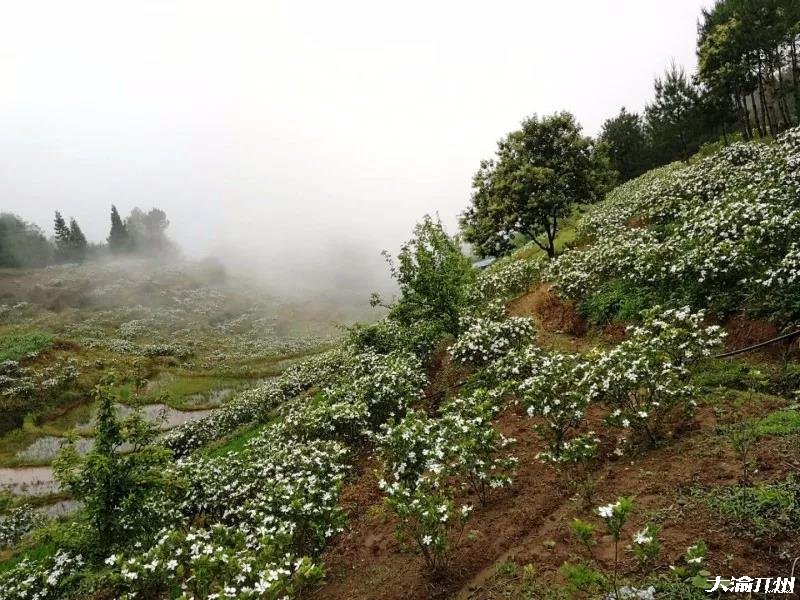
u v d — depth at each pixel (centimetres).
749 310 941
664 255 1163
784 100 2998
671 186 1753
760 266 945
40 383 3934
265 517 713
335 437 1095
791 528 456
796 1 2769
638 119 4306
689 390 688
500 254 2720
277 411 2150
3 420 3456
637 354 745
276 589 501
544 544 561
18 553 1470
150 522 801
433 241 1542
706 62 3094
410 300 1545
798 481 515
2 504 2241
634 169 4112
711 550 459
